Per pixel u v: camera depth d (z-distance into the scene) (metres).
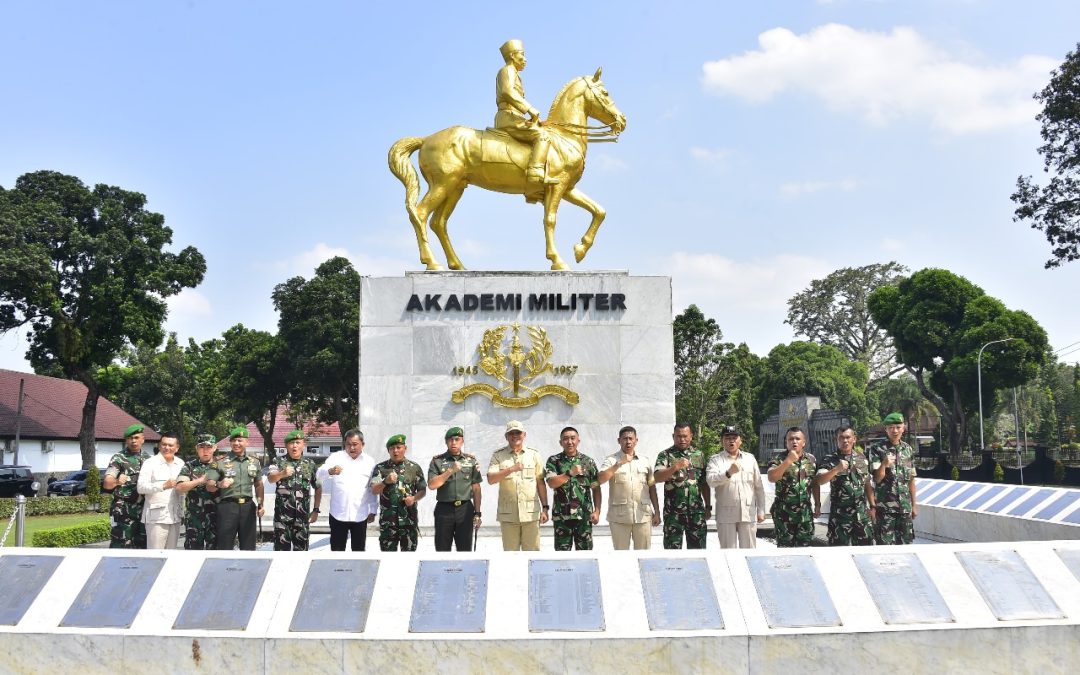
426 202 13.99
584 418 13.30
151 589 6.12
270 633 5.78
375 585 6.09
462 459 8.60
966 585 6.16
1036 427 73.06
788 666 5.75
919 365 48.41
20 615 5.99
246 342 46.41
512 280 13.53
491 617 5.83
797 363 62.94
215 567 6.28
